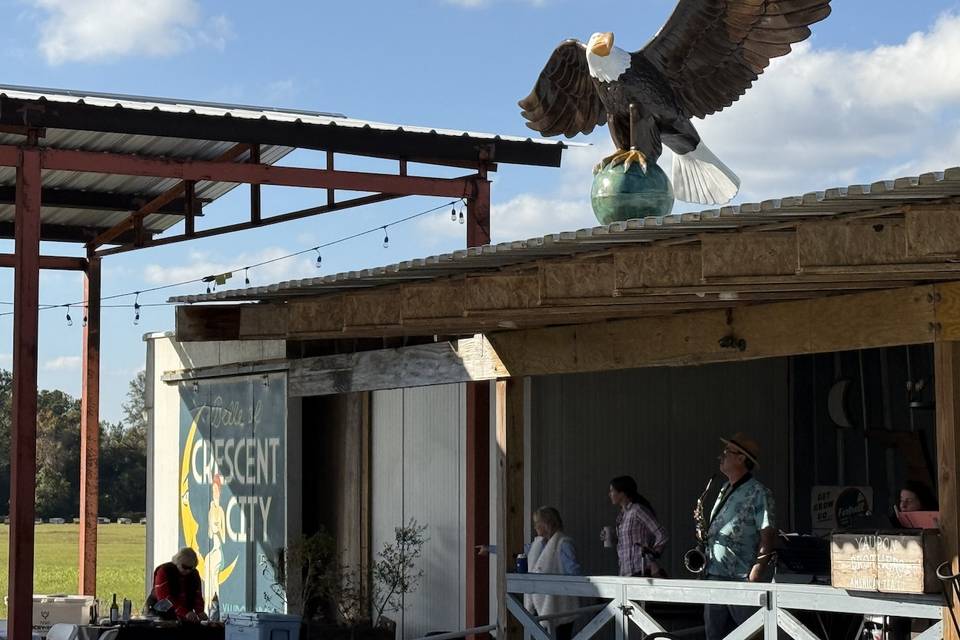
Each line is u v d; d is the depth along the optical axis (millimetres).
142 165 13844
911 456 12258
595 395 13312
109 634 12797
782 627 8727
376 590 16438
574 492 13109
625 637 9820
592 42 9656
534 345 11234
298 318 11867
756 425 14094
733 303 9328
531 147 15461
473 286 9711
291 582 16516
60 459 94562
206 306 12531
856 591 8328
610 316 10203
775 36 9344
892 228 7219
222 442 18391
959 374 8141
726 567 9430
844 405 13594
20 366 13336
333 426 17672
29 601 13188
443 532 15414
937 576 7871
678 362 9969
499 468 11484
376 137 14664
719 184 9859
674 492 13578
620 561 11086
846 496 13562
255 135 14078
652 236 7996
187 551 14055
